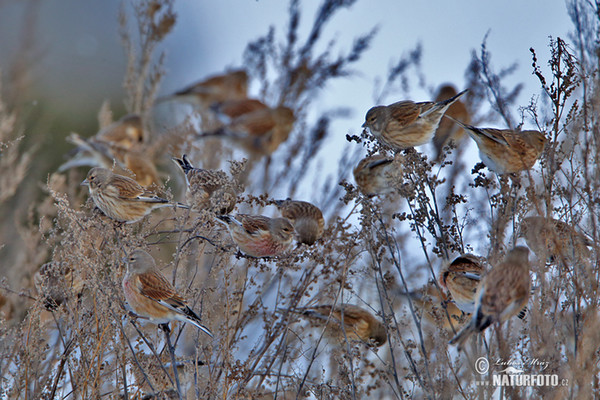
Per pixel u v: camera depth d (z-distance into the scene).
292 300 11.52
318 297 12.76
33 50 18.88
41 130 19.41
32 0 19.17
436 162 12.98
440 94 17.59
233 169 11.27
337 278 11.49
